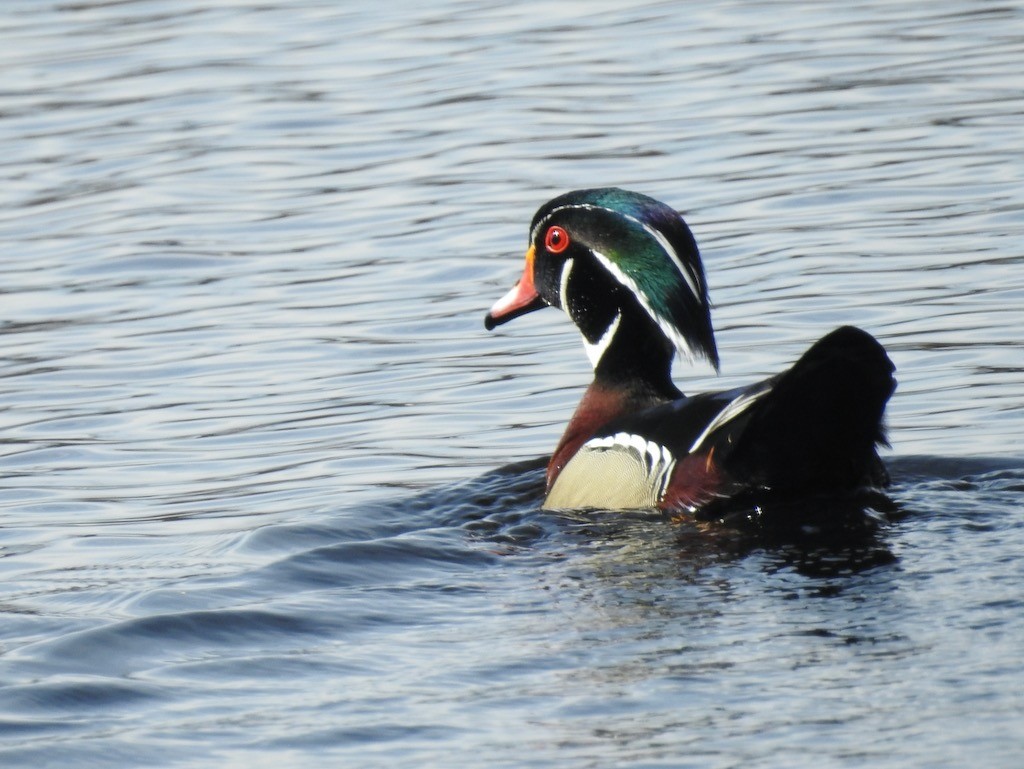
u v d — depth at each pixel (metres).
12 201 22.09
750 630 9.16
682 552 10.73
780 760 7.53
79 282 19.22
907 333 16.06
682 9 31.09
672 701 8.28
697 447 11.54
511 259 19.02
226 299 18.50
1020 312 16.28
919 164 21.22
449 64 27.83
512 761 7.79
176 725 8.42
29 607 10.62
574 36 29.38
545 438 14.41
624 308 12.88
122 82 27.48
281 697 8.75
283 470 13.98
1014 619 8.98
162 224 20.97
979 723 7.69
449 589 10.38
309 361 16.64
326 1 33.09
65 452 14.70
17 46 30.11
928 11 29.64
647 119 24.05
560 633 9.42
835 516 11.12
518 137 23.58
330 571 10.80
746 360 15.85
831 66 26.30
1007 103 23.52
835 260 18.22
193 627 9.77
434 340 17.06
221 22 31.52
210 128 24.89
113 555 11.99
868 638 8.87
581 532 11.41
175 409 15.59
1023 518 10.91
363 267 19.20
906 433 13.72
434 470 13.78
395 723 8.32
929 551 10.29
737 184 21.03
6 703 8.72
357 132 24.38
